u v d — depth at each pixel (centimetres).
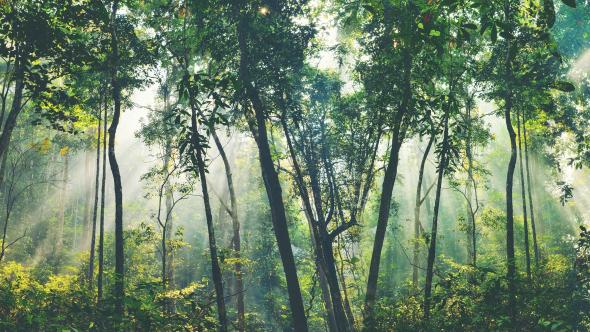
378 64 1370
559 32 2125
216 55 1292
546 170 3241
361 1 647
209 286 2978
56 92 1129
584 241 1165
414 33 527
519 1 559
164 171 1952
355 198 1777
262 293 2950
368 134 1772
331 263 1609
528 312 868
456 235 3653
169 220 2314
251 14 1262
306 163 1859
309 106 1886
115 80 1399
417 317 1166
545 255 2428
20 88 1158
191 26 1437
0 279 1444
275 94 1380
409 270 3294
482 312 899
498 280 881
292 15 1320
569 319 873
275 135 2669
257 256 2969
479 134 2141
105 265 2553
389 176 1440
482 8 457
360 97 1778
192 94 740
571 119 2167
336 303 1562
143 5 1634
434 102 779
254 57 1284
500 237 2939
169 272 2180
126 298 747
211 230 1256
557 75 1570
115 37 1366
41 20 998
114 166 1343
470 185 2409
